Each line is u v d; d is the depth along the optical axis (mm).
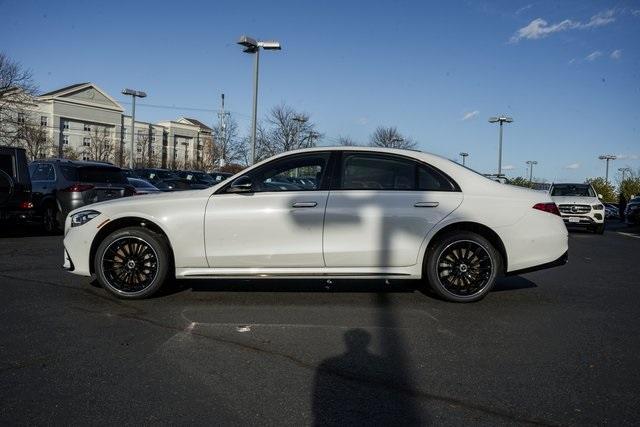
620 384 3602
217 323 4891
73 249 5734
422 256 5547
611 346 4383
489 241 5715
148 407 3205
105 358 3984
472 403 3295
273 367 3846
